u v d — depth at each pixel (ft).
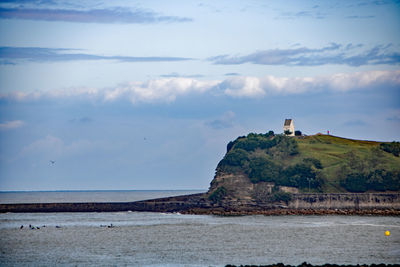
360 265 651.66
